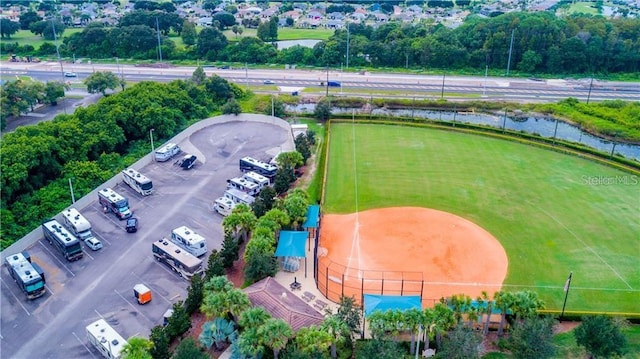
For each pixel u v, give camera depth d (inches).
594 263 3521.2
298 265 3447.3
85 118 5290.4
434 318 2573.8
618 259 3570.4
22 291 3238.2
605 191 4576.8
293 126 5895.7
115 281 3331.7
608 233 3887.8
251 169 4837.6
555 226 3978.8
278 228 3580.2
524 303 2704.2
